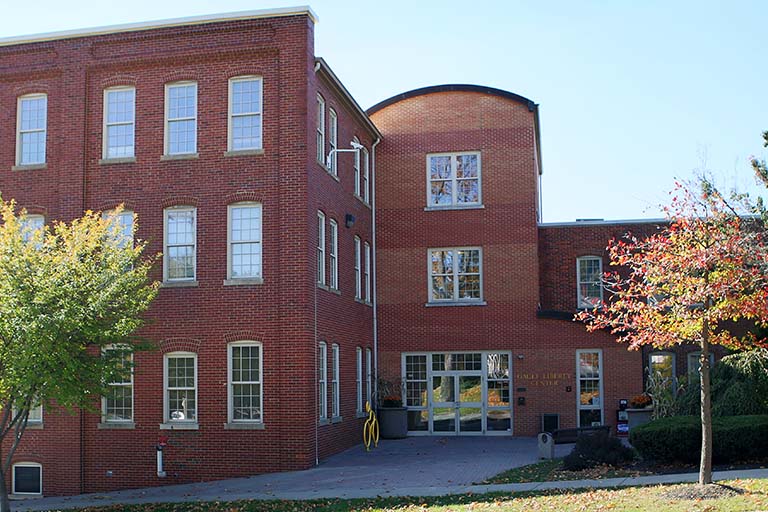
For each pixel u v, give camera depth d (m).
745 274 17.23
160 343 26.11
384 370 34.44
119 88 27.42
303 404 25.09
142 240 26.53
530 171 34.41
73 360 19.55
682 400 27.45
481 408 33.78
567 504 16.78
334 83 28.88
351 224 30.89
